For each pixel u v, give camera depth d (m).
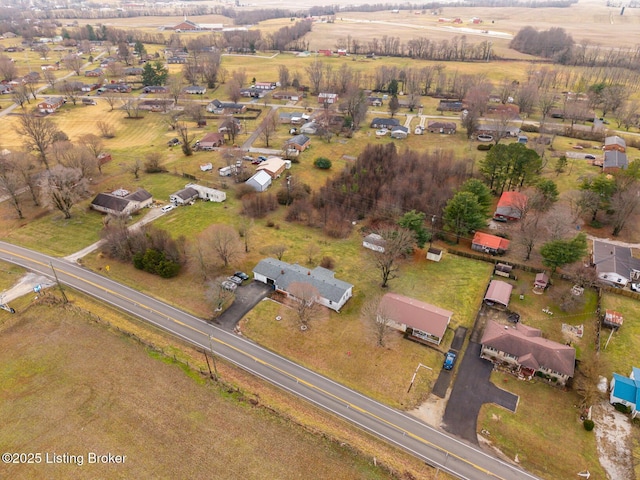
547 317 74.69
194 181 122.94
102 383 60.56
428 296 79.31
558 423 56.56
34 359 64.44
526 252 92.12
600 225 101.44
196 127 171.62
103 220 101.56
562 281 83.31
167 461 50.59
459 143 154.00
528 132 164.50
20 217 103.38
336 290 75.56
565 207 101.44
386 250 80.06
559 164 125.00
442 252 93.06
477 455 52.53
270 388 60.78
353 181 116.44
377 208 105.50
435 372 63.81
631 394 57.94
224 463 50.41
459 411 58.06
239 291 79.69
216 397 58.78
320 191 113.38
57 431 53.91
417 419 56.91
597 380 62.09
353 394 60.28
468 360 66.00
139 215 104.31
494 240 92.44
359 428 55.44
